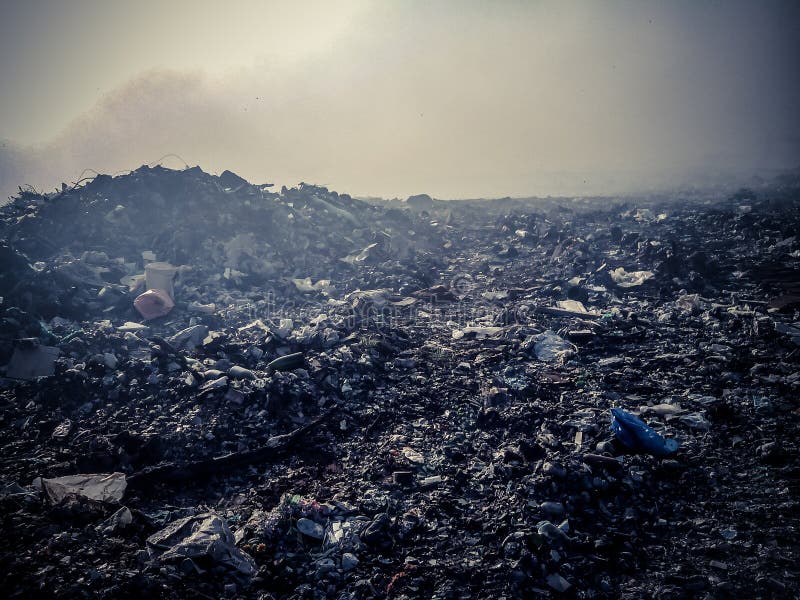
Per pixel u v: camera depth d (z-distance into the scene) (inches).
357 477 220.8
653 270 503.8
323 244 598.5
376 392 293.6
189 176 592.4
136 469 221.1
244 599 155.5
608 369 315.9
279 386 270.4
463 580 165.5
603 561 169.2
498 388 291.0
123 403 265.7
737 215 724.0
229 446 238.7
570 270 534.6
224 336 338.3
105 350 317.7
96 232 509.0
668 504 194.7
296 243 583.5
